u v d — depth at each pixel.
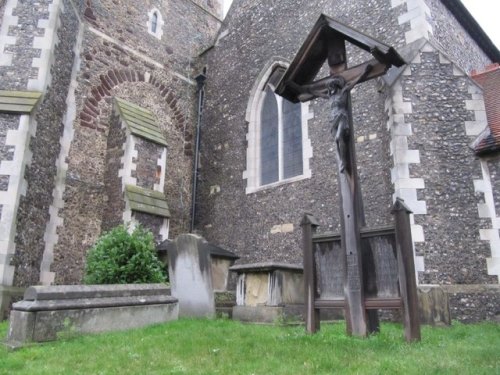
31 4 8.98
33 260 8.00
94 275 6.86
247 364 3.33
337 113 4.81
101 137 10.38
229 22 13.29
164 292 5.95
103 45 11.11
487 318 6.38
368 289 4.33
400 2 8.80
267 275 6.45
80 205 9.49
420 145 7.32
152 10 12.97
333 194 8.92
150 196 9.77
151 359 3.60
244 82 12.09
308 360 3.37
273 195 10.19
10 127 7.76
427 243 6.80
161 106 12.38
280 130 10.83
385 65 4.72
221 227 11.28
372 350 3.64
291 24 11.23
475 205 6.97
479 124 7.40
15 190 7.39
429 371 2.92
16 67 8.45
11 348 4.12
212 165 12.23
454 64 7.81
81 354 3.81
